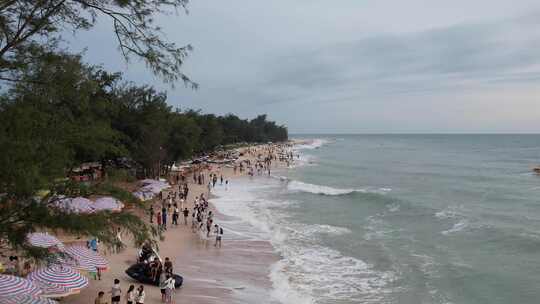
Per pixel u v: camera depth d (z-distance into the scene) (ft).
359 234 95.40
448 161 352.69
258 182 194.39
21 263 51.19
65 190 22.02
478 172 258.57
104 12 22.33
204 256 74.74
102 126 25.70
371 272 69.00
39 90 23.11
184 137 171.22
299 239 89.61
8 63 21.67
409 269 70.54
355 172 257.96
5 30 21.49
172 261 71.00
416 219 113.80
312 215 117.80
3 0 20.72
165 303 51.70
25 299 34.40
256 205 131.44
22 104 21.68
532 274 68.49
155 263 58.13
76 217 21.35
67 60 23.84
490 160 364.79
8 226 20.06
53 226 20.89
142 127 132.67
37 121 21.70
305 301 55.57
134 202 25.40
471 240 90.68
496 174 245.86
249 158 348.38
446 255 79.10
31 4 21.88
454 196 158.61
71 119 24.16
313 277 66.03
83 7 22.36
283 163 320.29
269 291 58.59
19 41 22.13
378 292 60.08
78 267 46.01
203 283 60.64
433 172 257.14
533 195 161.38
